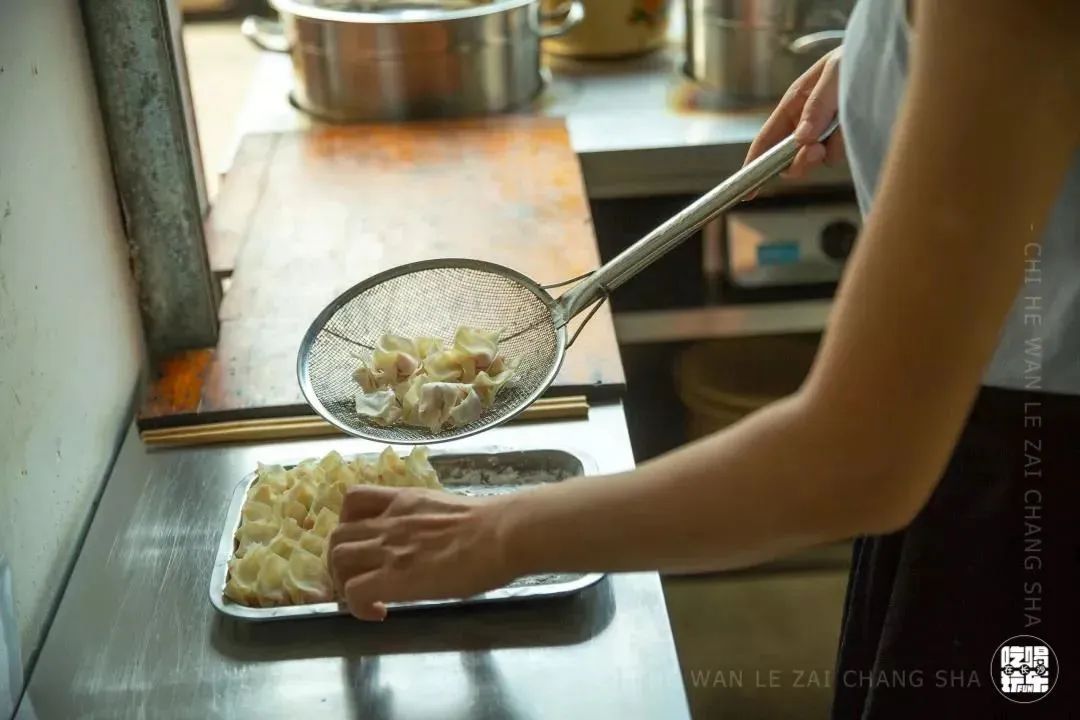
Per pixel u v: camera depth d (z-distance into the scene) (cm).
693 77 173
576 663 77
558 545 61
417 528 66
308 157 154
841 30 158
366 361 96
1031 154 50
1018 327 78
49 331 89
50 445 88
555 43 182
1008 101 49
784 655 176
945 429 53
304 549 84
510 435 101
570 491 61
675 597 187
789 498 56
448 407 89
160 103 104
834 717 103
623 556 60
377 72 161
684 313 162
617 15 178
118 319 106
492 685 75
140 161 106
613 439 100
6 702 72
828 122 98
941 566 85
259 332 116
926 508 85
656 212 157
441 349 96
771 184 154
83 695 77
